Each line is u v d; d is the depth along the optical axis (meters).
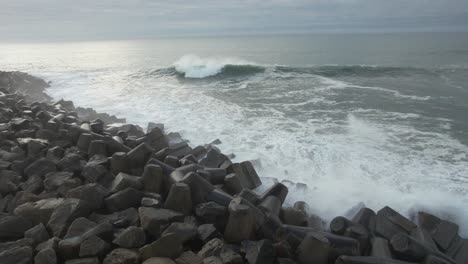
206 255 4.56
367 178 7.56
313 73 21.95
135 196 5.74
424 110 12.82
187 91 17.17
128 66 30.31
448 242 5.39
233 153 8.89
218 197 5.76
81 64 33.94
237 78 21.12
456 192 6.91
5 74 18.84
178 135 9.88
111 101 15.28
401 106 13.40
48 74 24.42
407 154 8.77
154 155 7.39
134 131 9.73
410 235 5.38
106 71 25.83
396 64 28.14
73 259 4.36
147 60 38.25
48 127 9.21
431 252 4.89
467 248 5.26
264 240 4.79
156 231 4.81
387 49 44.56
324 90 16.58
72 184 6.07
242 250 4.81
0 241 4.85
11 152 7.50
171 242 4.50
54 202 5.42
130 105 14.37
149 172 6.15
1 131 8.66
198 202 5.78
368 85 17.88
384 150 9.03
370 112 12.61
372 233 5.63
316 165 8.20
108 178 6.57
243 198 5.48
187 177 5.83
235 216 5.02
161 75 22.66
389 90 16.44
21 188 6.30
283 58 37.53
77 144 8.23
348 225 5.51
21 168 6.89
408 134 10.22
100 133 9.20
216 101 14.65
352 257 4.62
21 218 5.04
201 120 11.85
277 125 11.15
